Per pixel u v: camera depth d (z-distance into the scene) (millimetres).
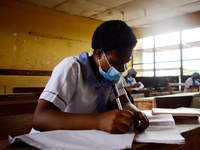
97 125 687
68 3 5926
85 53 968
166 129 780
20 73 5637
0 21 5348
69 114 721
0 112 1955
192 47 7602
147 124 789
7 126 955
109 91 1102
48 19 6258
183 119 1085
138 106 2113
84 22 7203
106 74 926
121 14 6961
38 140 574
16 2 5590
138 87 5055
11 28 5520
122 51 844
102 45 861
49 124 701
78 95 924
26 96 2350
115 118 672
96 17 7297
